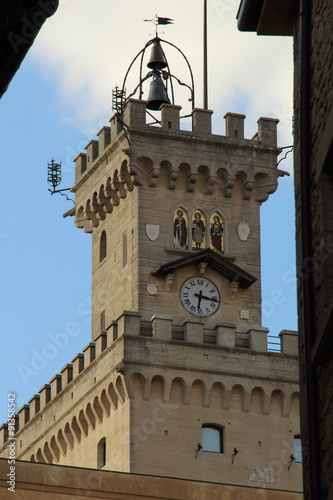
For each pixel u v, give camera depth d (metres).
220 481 156.00
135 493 113.81
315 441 54.06
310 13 59.12
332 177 55.88
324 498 53.03
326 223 55.47
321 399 54.03
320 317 54.75
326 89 55.62
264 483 157.38
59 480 112.44
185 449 156.25
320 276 55.16
